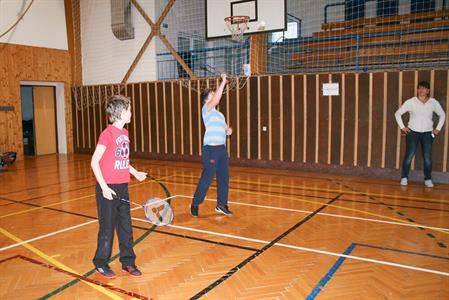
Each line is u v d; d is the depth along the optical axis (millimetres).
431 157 6766
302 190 6629
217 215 5086
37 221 4914
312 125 8547
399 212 5133
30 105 11938
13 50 10719
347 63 9133
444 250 3760
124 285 3102
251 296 2891
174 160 10609
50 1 11609
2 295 2951
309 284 3070
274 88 8898
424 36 8820
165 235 4297
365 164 8039
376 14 10586
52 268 3451
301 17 11297
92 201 5977
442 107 7191
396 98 7609
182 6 11375
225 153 4941
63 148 12555
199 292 2965
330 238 4137
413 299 2803
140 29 11156
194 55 11438
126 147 3080
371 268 3354
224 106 9586
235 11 9336
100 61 12031
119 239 3250
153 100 10766
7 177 8180
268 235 4266
